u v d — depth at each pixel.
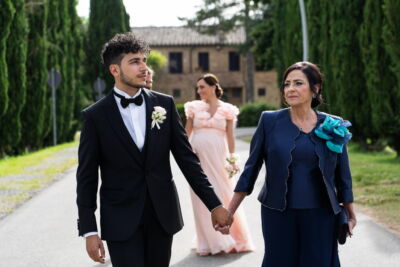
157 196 3.64
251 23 47.38
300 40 23.50
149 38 54.50
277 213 3.76
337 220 3.81
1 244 7.00
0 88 18.44
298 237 3.77
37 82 22.20
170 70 54.12
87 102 36.72
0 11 18.34
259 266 5.80
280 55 26.86
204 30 48.34
